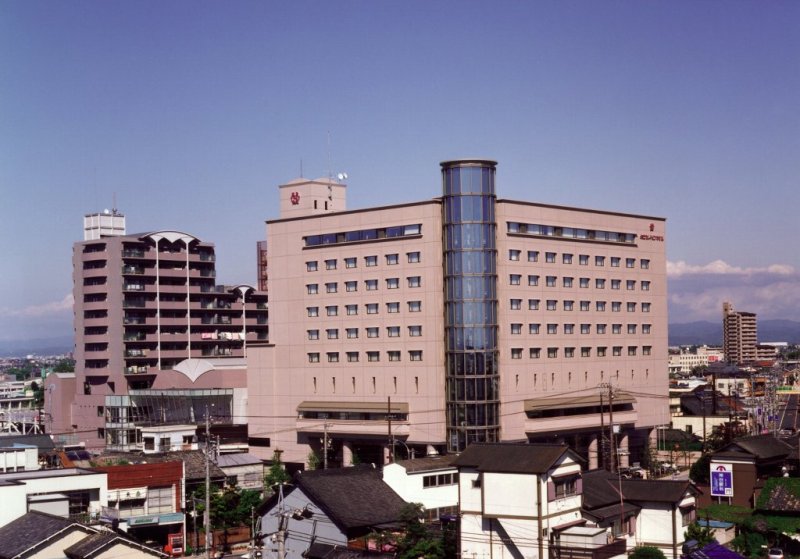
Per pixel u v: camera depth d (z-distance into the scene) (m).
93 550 69.25
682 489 82.38
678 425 188.25
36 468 102.44
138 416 172.25
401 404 134.62
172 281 195.25
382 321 137.25
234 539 96.81
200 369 169.38
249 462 121.44
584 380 145.25
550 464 74.00
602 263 150.38
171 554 91.12
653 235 160.38
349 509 83.81
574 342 144.12
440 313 133.12
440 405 132.00
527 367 135.88
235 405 161.88
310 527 83.94
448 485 97.00
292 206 157.88
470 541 76.31
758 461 100.50
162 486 94.75
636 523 82.31
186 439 156.00
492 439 129.62
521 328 135.62
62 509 83.69
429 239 133.75
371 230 139.38
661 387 160.62
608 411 147.62
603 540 73.75
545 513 73.88
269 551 84.94
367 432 135.50
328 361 142.50
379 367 137.25
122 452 144.38
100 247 191.12
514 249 135.62
